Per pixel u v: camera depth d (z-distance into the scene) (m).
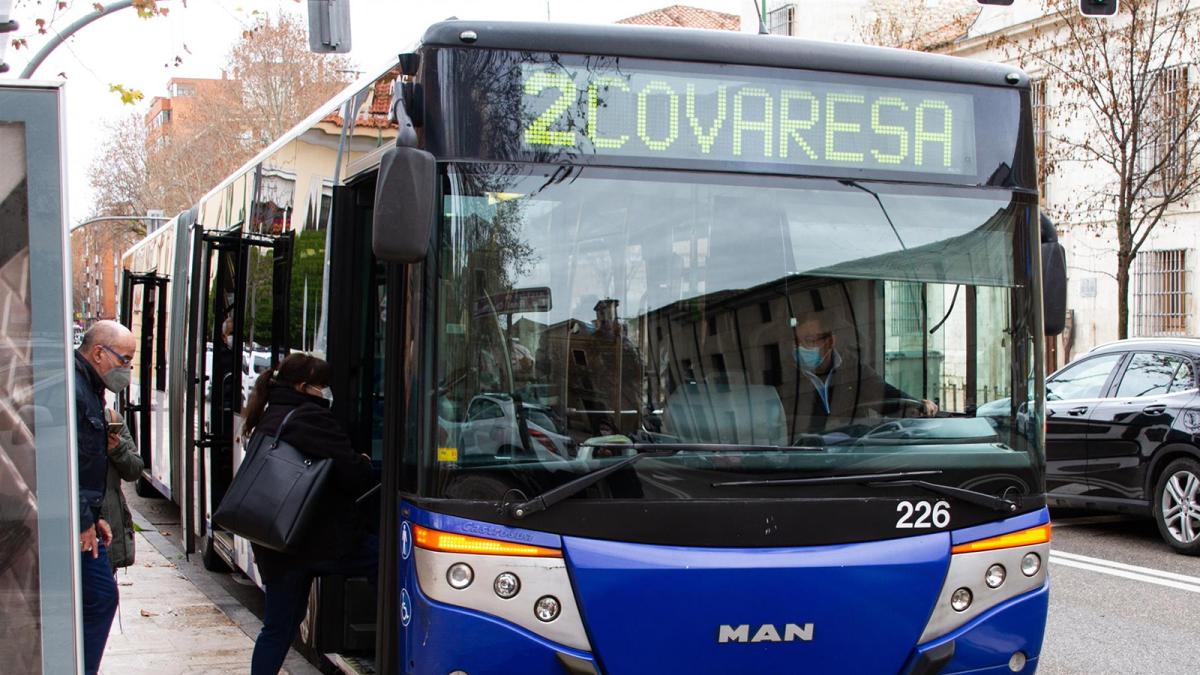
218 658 7.07
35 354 3.88
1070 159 22.06
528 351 4.61
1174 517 10.99
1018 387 5.12
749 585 4.54
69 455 3.89
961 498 4.86
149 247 15.87
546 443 4.54
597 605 4.43
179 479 11.54
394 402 4.77
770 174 4.95
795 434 4.76
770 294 4.87
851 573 4.64
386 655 4.77
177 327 11.99
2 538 3.87
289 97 58.94
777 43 5.02
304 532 5.62
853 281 4.95
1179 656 7.44
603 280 4.72
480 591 4.42
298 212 7.19
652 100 4.86
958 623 4.81
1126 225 19.70
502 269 4.63
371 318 5.97
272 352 7.65
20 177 3.87
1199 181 19.97
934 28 30.97
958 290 5.10
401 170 4.37
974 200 5.17
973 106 5.23
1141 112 19.59
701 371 4.73
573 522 4.48
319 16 10.37
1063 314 5.55
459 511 4.46
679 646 4.49
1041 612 5.01
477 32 4.74
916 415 4.94
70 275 3.90
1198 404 10.82
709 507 4.57
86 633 5.70
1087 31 20.67
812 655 4.61
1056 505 12.32
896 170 5.09
